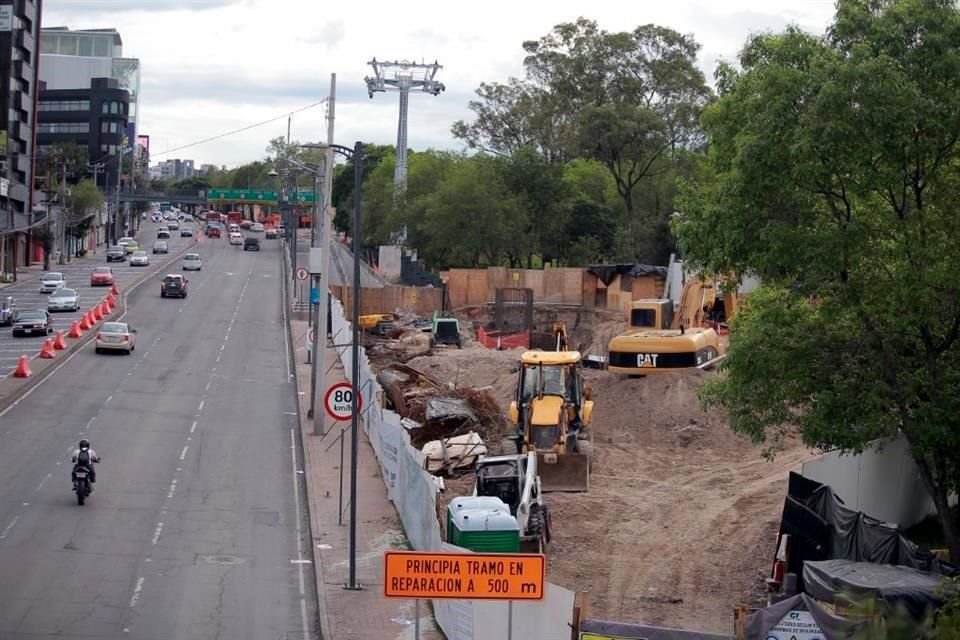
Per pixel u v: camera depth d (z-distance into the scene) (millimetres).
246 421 42375
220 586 23250
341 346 56125
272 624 21094
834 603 17094
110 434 38594
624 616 21328
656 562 24844
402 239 104188
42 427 39094
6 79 96812
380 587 23312
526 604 17188
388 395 40094
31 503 29016
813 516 21234
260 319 75875
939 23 19547
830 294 21109
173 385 49594
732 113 21875
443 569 14664
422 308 79375
